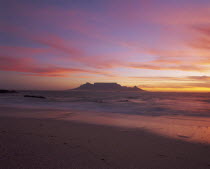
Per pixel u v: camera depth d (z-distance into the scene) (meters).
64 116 10.54
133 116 11.26
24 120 8.40
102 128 6.97
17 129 6.19
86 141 4.93
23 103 20.89
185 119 10.04
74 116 10.66
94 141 4.98
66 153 3.86
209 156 3.97
